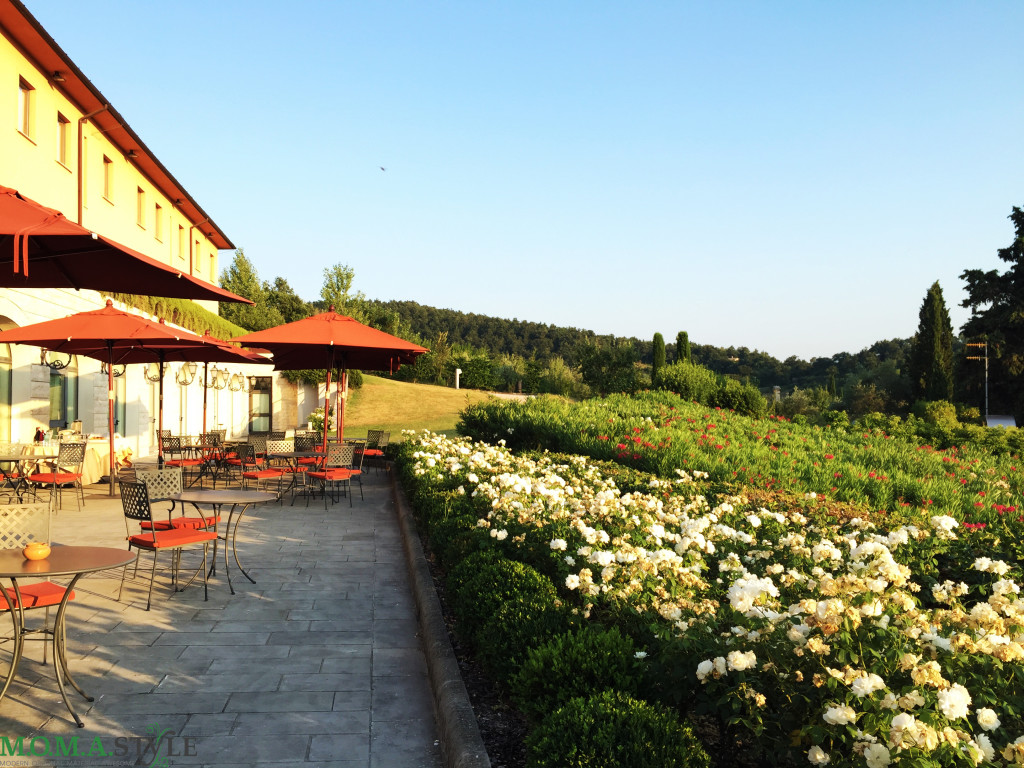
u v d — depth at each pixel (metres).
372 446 16.67
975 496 9.62
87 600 5.84
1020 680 2.37
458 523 6.41
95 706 3.86
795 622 2.60
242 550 7.85
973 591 4.73
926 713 2.03
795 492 8.61
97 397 15.91
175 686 4.17
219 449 13.95
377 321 49.59
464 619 4.43
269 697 4.06
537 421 13.89
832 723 2.14
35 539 4.38
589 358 31.34
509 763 3.05
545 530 5.15
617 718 2.62
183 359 12.50
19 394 12.41
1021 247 43.09
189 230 23.50
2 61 11.24
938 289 51.00
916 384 51.19
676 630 2.99
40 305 12.56
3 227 3.44
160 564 7.12
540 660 3.27
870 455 12.87
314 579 6.70
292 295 48.97
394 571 7.06
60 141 13.98
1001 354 42.59
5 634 4.96
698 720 3.33
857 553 3.01
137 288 5.31
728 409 20.80
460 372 48.50
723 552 4.75
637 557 3.88
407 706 4.01
